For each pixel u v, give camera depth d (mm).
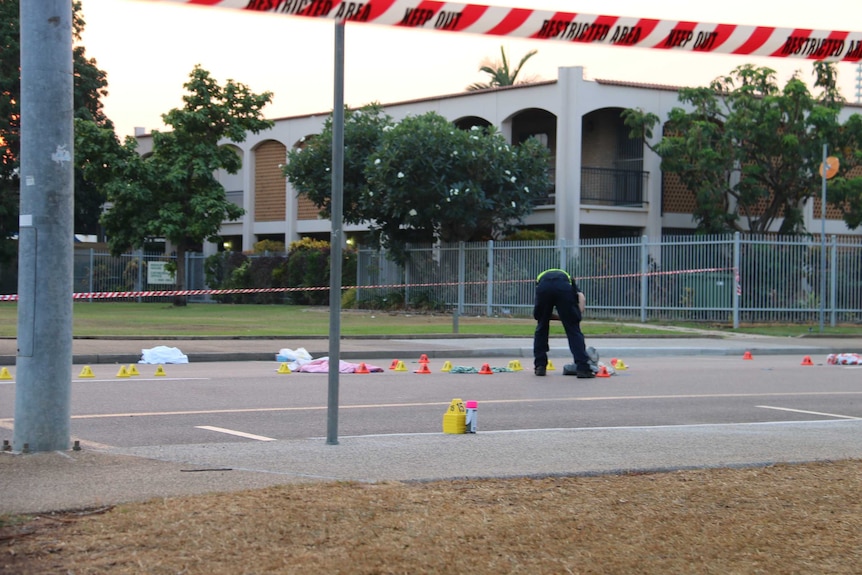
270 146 59531
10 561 5836
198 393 15875
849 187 39594
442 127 41219
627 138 45719
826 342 31000
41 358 9258
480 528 6746
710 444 10641
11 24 59500
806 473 8922
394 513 7102
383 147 41750
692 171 41719
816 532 6867
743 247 35906
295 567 5797
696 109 42844
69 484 7984
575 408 14562
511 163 41938
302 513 6996
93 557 5934
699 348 27984
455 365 22938
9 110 59875
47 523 6715
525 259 41094
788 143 39031
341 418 13211
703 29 9164
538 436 11164
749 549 6453
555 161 47500
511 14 8805
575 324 19312
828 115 39344
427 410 14078
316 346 25812
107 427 12195
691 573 5953
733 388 17812
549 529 6773
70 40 9117
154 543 6219
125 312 42594
